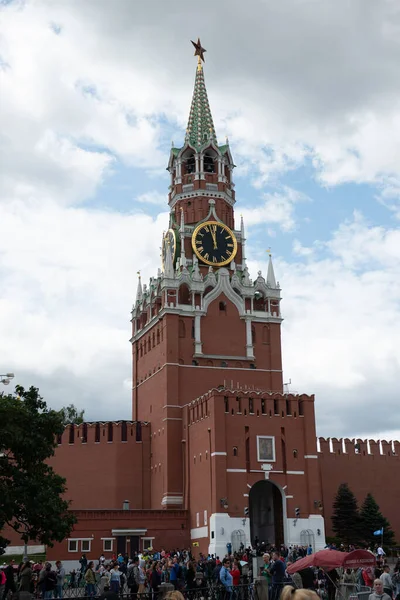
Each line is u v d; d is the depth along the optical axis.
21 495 63.81
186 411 107.31
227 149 131.88
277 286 122.62
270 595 47.19
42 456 66.81
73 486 113.69
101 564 75.19
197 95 134.62
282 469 98.25
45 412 68.06
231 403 98.56
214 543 92.69
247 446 97.81
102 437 115.00
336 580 50.16
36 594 57.66
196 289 117.00
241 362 116.75
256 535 103.50
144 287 128.12
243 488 95.81
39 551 104.31
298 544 95.50
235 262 124.69
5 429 63.47
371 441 112.56
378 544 101.81
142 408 120.88
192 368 113.75
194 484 101.81
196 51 138.88
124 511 99.50
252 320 119.56
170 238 123.81
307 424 100.81
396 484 112.12
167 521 100.94
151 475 113.94
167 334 113.56
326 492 107.69
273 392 106.25
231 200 129.88
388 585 40.16
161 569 64.19
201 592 49.09
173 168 131.38
